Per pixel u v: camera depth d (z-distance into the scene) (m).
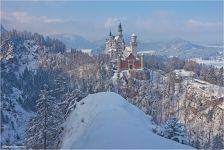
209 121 173.62
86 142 50.81
